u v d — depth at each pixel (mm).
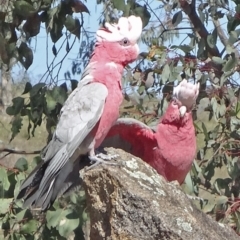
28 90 11617
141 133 10195
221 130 11844
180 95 10172
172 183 8703
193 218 7984
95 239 8477
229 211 11070
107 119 9547
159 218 7887
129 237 7973
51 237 11109
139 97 11711
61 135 9453
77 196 10766
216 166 11867
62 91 11141
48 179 9414
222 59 11227
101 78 9578
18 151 12109
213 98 11094
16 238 11156
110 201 8195
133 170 8594
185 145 10258
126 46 9625
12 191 10953
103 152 9508
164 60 11219
